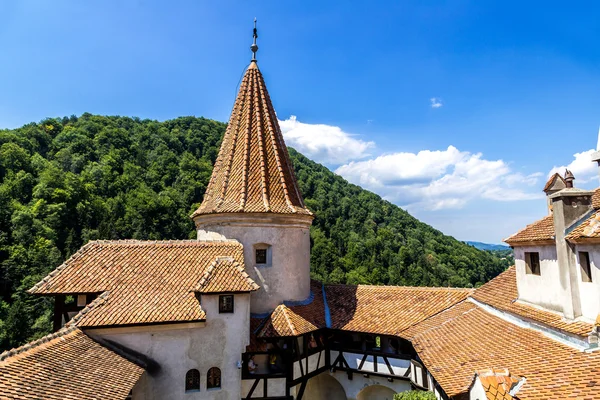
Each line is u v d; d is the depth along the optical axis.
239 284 18.23
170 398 17.06
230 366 18.22
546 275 15.32
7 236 62.44
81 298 18.31
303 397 23.33
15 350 12.45
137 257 19.80
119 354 16.12
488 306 19.23
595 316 12.48
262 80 26.03
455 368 13.94
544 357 12.22
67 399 11.11
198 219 23.33
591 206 14.21
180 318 17.09
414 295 23.59
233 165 23.36
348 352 22.73
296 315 20.98
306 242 23.94
